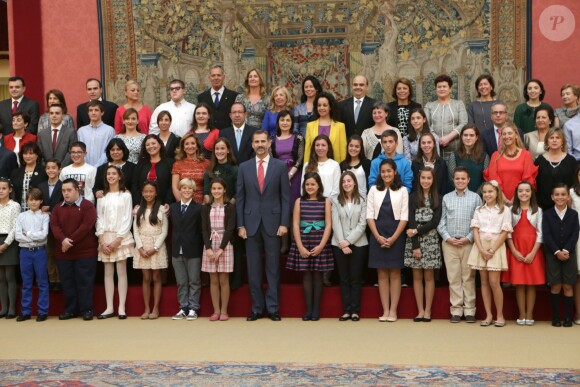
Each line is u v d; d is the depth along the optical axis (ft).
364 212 29.22
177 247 29.81
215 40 38.11
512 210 28.09
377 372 20.20
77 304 30.71
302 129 32.73
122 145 31.65
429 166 29.68
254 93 33.53
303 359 22.06
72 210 30.25
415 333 26.00
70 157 32.73
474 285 28.45
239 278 30.32
